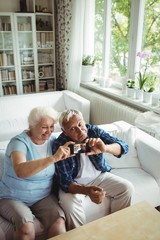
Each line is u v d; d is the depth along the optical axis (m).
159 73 2.68
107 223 1.24
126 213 1.31
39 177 1.43
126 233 1.17
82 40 3.54
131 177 1.87
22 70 4.29
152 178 1.87
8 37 4.01
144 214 1.31
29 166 1.24
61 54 4.18
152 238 1.14
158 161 1.84
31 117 1.41
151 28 2.68
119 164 1.99
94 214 1.62
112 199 1.69
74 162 1.59
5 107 3.04
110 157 1.98
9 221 1.38
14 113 3.11
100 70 3.69
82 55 3.71
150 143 1.95
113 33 3.30
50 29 4.28
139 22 2.75
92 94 3.40
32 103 3.22
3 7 4.02
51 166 1.48
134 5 2.74
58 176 1.55
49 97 3.35
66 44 3.83
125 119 2.73
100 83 3.49
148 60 2.77
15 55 4.08
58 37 4.22
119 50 3.24
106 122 3.13
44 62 4.43
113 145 1.59
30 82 4.48
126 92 3.01
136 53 2.86
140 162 2.04
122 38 3.14
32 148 1.43
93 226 1.22
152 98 2.61
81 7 3.35
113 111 2.94
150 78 2.73
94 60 3.72
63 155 1.30
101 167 1.69
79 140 1.52
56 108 3.44
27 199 1.45
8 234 1.35
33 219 1.37
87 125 1.74
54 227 1.34
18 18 3.96
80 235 1.16
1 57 4.05
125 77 3.11
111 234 1.17
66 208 1.45
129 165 2.01
